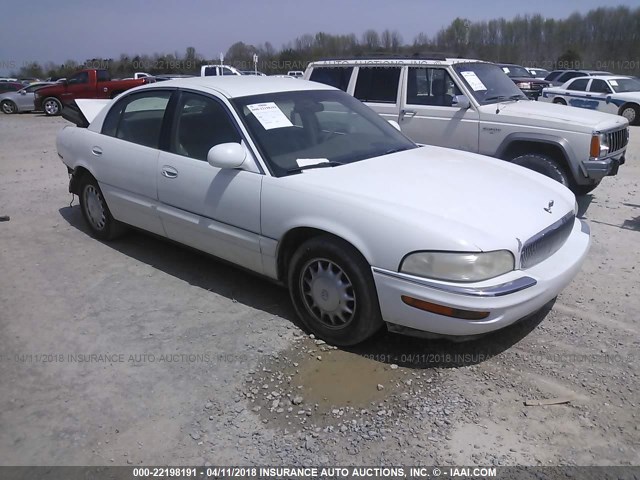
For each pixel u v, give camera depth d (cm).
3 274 475
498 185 376
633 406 298
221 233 406
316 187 355
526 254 326
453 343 360
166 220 451
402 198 339
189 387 319
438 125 712
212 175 404
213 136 416
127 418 295
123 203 493
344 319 348
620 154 675
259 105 418
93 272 478
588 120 632
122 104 505
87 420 294
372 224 322
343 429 284
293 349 356
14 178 869
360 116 477
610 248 535
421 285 308
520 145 664
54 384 324
